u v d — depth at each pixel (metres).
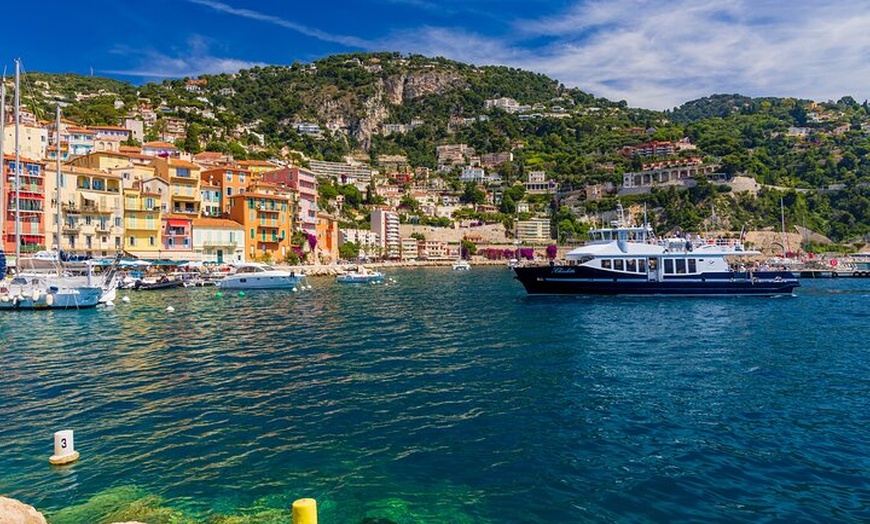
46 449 17.62
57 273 61.62
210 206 127.75
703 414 20.92
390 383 25.62
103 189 101.62
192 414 21.12
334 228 173.00
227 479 15.45
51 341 37.66
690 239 67.44
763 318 48.19
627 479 15.41
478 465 16.36
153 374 27.72
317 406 22.09
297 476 15.64
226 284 82.25
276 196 131.62
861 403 22.28
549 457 16.92
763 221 197.75
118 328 43.75
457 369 28.48
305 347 35.00
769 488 14.88
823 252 172.00
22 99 177.62
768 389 24.41
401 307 59.25
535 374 27.33
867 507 13.86
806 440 18.23
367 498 14.36
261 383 25.75
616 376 26.84
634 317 48.78
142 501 14.18
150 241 107.44
